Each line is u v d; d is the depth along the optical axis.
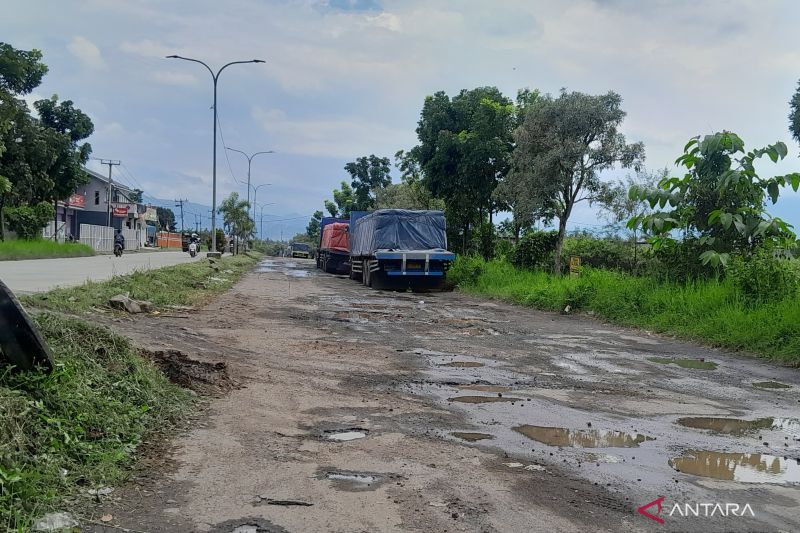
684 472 4.67
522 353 10.08
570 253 25.62
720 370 9.15
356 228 30.50
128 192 83.94
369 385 7.35
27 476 3.63
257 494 3.98
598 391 7.46
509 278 23.19
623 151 21.86
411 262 23.48
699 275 15.64
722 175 14.97
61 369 5.08
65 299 11.24
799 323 10.24
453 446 5.12
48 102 43.66
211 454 4.71
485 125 28.88
